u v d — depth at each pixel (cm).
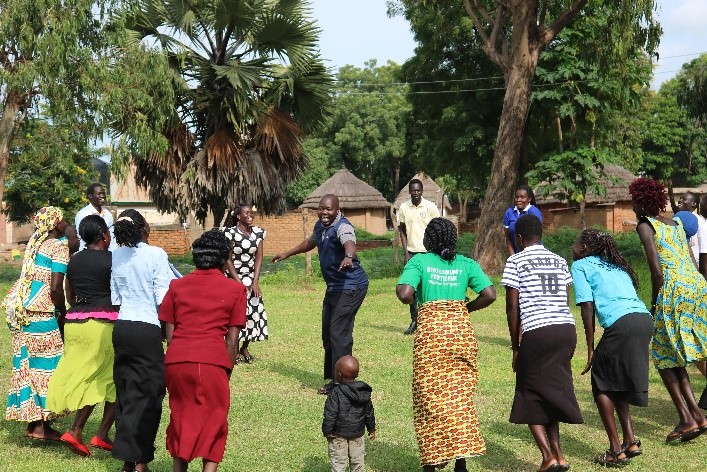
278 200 2311
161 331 605
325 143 6425
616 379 633
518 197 1044
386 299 1695
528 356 598
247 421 763
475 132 2811
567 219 4366
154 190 2205
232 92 2162
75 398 645
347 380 582
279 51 2219
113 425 769
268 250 3778
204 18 2145
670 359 702
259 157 2200
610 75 2342
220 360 553
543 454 599
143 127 1952
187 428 546
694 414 699
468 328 591
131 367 607
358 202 4594
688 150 6134
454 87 2975
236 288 571
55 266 684
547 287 604
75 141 2086
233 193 2169
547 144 2756
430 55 3027
